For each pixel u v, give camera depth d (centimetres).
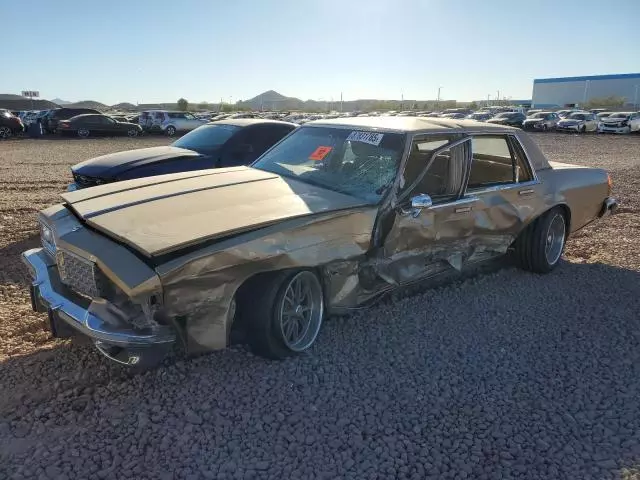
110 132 3203
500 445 305
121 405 325
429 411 334
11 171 1463
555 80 8300
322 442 301
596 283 568
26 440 295
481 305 499
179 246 313
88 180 709
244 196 397
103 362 374
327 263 381
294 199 398
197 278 317
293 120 4434
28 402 328
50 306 345
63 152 2094
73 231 353
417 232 438
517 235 546
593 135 3619
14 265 594
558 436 315
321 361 385
